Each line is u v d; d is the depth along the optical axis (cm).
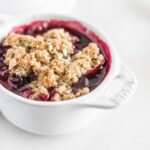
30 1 37
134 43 39
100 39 34
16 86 30
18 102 29
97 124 34
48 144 32
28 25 35
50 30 35
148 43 40
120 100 29
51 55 32
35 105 29
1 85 30
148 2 43
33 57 31
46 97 30
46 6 38
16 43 33
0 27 34
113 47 33
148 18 42
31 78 31
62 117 30
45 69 31
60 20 35
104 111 34
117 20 41
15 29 34
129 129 33
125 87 30
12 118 32
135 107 35
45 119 30
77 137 33
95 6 42
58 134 32
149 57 38
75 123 31
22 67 31
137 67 38
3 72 31
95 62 32
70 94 30
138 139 33
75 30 35
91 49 33
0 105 31
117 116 34
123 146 32
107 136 33
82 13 42
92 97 29
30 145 32
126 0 43
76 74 31
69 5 39
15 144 32
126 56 38
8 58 32
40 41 33
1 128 33
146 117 34
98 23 41
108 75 31
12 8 37
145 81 37
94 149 32
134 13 42
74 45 34
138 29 41
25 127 32
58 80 31
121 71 31
